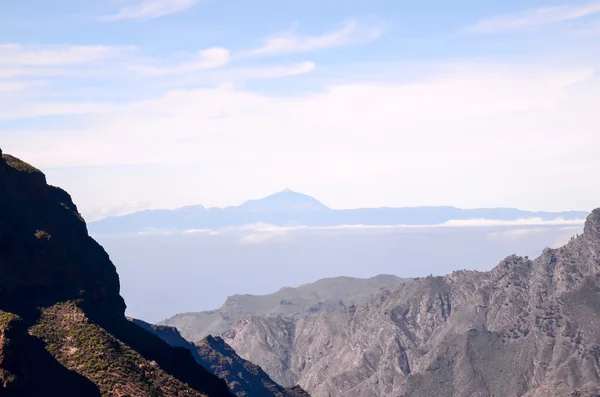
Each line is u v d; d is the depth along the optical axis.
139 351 144.50
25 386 113.44
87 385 120.31
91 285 144.88
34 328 126.75
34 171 149.50
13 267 132.38
